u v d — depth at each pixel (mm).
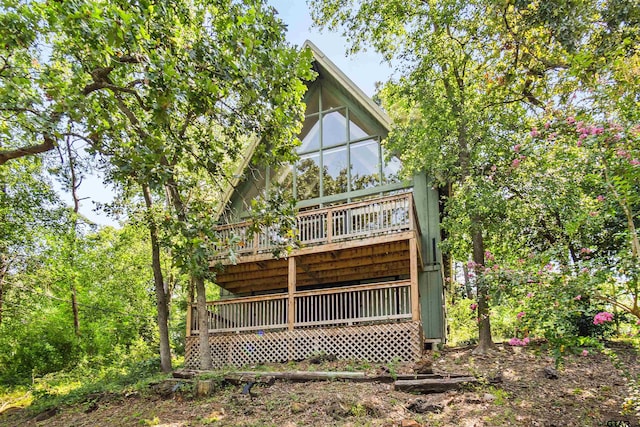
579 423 6031
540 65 9625
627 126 5434
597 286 5254
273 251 7996
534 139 7520
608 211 5879
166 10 6355
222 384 9000
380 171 13914
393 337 10398
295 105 7438
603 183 5723
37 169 12867
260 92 6617
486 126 11039
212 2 7375
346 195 14078
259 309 12062
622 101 6090
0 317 14844
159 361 13016
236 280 14758
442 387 7508
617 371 7973
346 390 7871
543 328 5574
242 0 6648
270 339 11578
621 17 7934
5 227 13188
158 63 5633
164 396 8898
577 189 8562
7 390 15617
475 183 10391
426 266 12906
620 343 9828
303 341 11242
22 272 14000
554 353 5570
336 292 11398
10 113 7195
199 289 11039
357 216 12234
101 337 20672
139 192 13430
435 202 13211
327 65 14633
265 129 7262
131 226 13555
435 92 11930
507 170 9805
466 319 16141
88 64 6359
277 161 7672
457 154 11633
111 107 6875
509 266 6230
